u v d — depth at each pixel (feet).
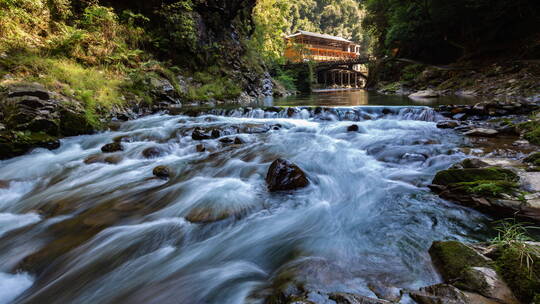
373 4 90.17
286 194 11.10
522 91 33.68
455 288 4.83
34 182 14.43
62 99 22.47
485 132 15.96
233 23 64.08
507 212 7.74
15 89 19.74
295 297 4.94
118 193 12.37
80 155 17.83
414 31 71.26
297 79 109.91
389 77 92.89
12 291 7.04
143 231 9.10
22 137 17.87
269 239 8.14
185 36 47.62
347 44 216.13
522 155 11.96
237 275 6.69
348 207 9.82
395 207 9.33
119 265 7.50
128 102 30.19
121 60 36.94
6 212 11.41
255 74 64.80
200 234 8.72
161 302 5.99
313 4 294.25
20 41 27.09
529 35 52.01
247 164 14.48
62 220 10.34
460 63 62.64
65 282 7.07
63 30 32.12
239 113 28.58
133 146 18.72
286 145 17.29
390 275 5.88
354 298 4.62
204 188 12.05
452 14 59.16
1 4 27.50
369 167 13.39
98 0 41.01
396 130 19.56
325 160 14.48
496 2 51.78
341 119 24.36
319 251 7.27
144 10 46.11
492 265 5.32
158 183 13.28
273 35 108.88
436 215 8.50
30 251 8.52
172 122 25.71
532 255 5.22
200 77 49.47
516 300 4.57
